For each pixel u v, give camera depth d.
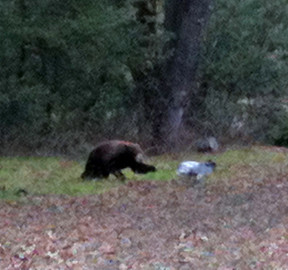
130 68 28.06
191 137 28.89
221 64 29.02
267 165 22.03
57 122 27.78
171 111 27.81
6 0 26.53
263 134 29.61
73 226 13.25
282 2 30.61
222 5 29.66
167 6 27.97
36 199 16.61
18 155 26.47
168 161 24.31
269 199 15.95
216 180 18.83
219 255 10.48
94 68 27.28
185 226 13.07
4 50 26.59
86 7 27.16
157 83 27.94
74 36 26.81
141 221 13.69
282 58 30.36
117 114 28.14
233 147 27.72
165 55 27.72
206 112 29.38
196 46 27.91
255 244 11.20
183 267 9.74
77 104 27.75
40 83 27.34
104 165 18.91
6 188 18.41
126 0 28.31
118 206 15.58
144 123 28.11
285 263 9.90
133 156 18.95
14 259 10.45
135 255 10.62
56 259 10.38
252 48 29.50
